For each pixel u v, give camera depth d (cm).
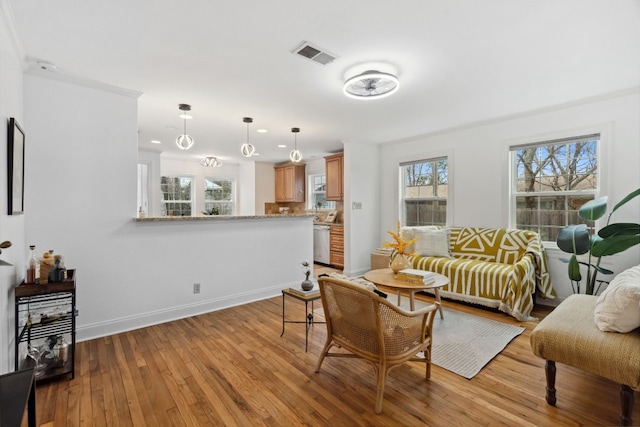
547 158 383
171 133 482
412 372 226
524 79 281
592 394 197
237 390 203
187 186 745
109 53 230
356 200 540
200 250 348
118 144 296
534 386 208
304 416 179
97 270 285
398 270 326
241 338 283
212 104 345
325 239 655
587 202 336
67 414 180
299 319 331
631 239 271
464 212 452
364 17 188
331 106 354
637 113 311
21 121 240
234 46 221
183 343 272
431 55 236
